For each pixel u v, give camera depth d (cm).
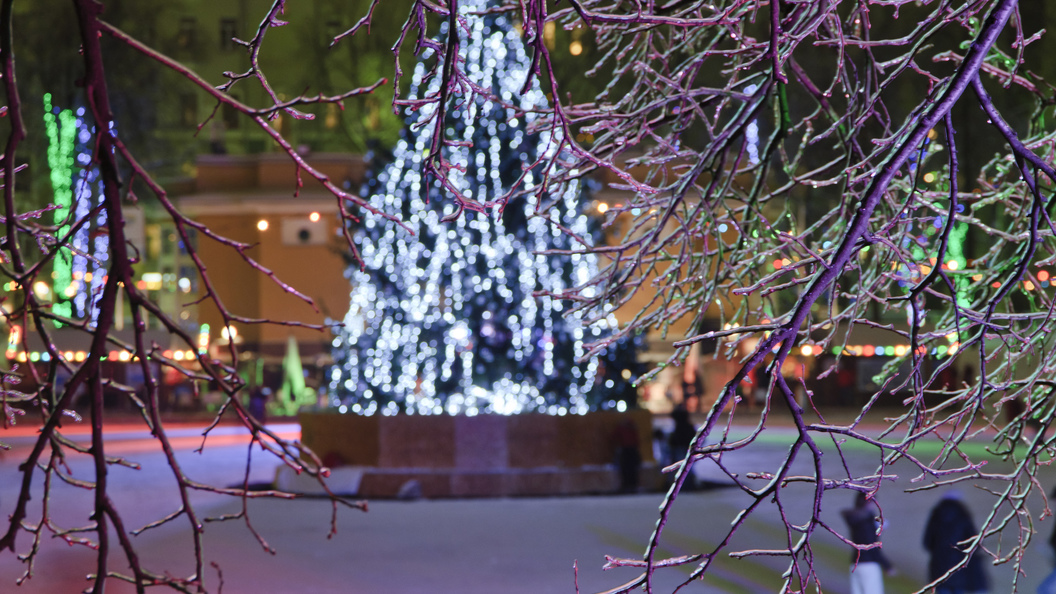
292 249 4300
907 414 334
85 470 2316
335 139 4853
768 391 275
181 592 260
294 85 4925
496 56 1675
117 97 4772
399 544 1345
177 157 5006
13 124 264
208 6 5056
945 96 286
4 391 279
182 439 3288
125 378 4175
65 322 275
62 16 4275
